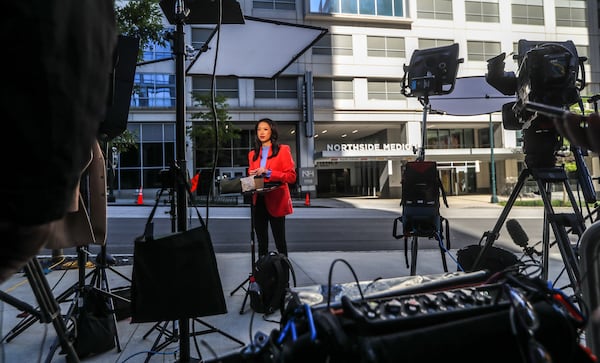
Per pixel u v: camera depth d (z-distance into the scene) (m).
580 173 2.31
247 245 7.28
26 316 2.86
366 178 30.38
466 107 4.43
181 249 1.82
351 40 23.94
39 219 0.68
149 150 22.91
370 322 0.97
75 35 0.68
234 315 3.09
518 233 2.58
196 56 3.03
